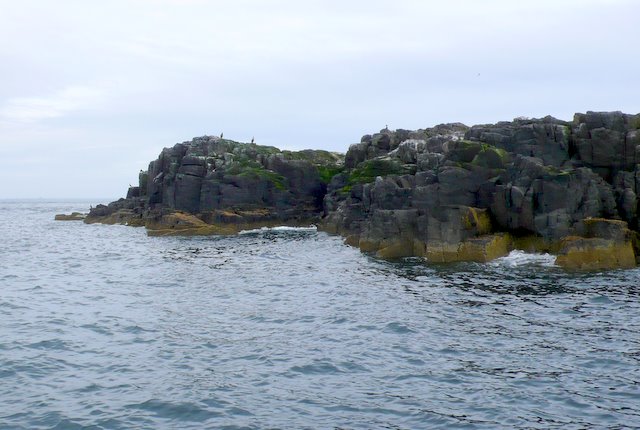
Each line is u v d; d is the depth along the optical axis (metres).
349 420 19.58
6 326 30.98
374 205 63.53
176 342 28.33
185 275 48.91
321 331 30.27
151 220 96.88
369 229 60.53
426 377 23.42
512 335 28.95
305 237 80.12
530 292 38.34
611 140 51.50
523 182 50.84
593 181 48.34
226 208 94.69
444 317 32.69
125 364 25.08
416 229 55.56
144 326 31.28
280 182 98.56
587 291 38.12
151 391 22.00
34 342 27.98
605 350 26.31
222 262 56.97
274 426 19.14
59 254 65.56
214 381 23.08
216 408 20.48
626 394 21.39
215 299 38.59
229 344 28.00
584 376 23.22
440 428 18.98
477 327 30.50
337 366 24.77
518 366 24.52
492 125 62.62
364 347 27.38
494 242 49.56
